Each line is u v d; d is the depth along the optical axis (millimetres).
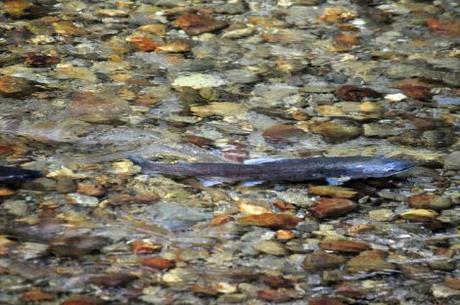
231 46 13719
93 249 8953
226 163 10547
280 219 9664
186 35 13992
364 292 8602
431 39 14258
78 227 9297
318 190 10227
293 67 13195
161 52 13422
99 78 12578
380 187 10359
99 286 8406
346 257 9117
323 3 15312
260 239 9312
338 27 14508
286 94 12430
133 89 12336
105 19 14391
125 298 8266
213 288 8508
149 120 11555
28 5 14711
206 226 9477
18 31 13812
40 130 11203
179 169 10422
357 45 13961
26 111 11602
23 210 9516
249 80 12758
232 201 9938
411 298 8570
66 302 8133
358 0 15500
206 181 10258
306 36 14172
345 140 11344
